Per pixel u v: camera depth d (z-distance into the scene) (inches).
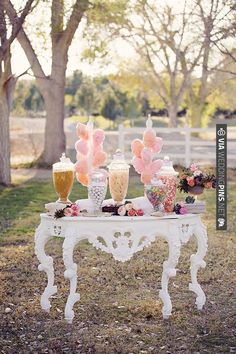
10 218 370.0
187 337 172.1
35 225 348.8
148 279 233.3
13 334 176.6
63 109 673.0
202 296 196.1
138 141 191.9
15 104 1286.9
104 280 231.6
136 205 185.5
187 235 188.9
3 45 505.7
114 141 778.2
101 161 190.4
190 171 196.4
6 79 515.2
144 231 181.5
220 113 1159.6
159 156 613.9
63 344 168.4
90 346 166.4
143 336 173.0
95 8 622.2
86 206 185.6
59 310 196.5
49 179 569.6
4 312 195.6
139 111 1360.7
